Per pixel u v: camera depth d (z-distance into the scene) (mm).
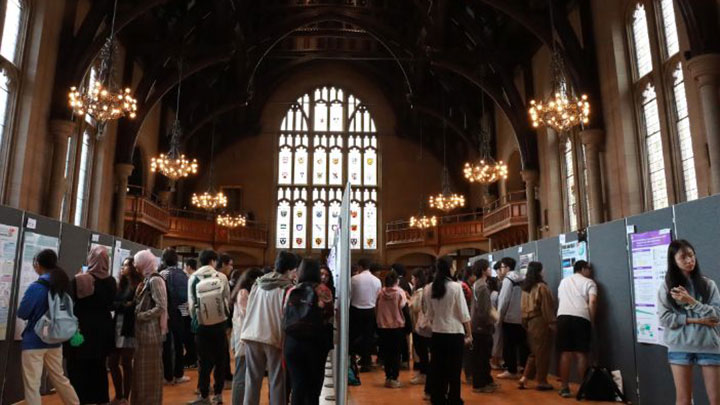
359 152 30391
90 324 5074
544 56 18953
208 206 23375
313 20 23125
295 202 29594
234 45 19031
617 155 13789
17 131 12570
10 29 12500
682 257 4160
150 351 5047
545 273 8773
